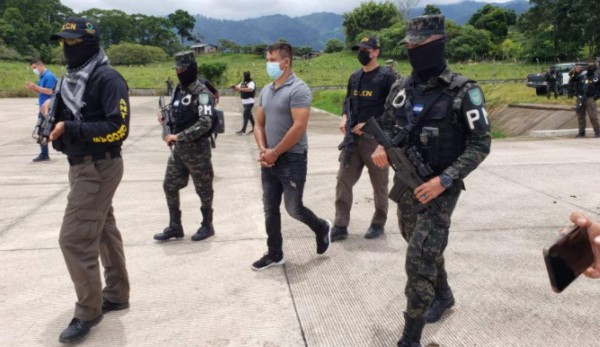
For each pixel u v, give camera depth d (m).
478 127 2.49
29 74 44.16
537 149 9.37
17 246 4.60
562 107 14.41
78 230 2.86
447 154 2.58
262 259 3.99
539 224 4.91
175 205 4.62
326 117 17.55
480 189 6.24
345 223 4.61
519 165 7.61
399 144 2.65
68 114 2.94
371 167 4.42
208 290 3.63
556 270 1.22
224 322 3.17
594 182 6.45
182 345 2.92
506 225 4.90
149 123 15.45
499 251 4.25
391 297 3.45
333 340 2.93
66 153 2.91
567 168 7.32
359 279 3.76
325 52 96.31
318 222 4.00
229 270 3.98
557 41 58.12
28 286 3.75
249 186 6.81
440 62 2.57
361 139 4.37
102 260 3.28
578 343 2.82
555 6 56.94
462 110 2.51
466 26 68.50
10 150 10.23
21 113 19.12
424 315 2.65
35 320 3.25
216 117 4.43
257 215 5.46
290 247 4.45
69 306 3.44
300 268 3.99
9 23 83.75
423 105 2.60
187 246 4.54
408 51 2.57
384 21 92.06
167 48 115.62
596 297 3.36
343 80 43.91
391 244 4.48
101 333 3.07
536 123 14.62
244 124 12.46
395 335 2.96
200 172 4.47
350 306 3.34
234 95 34.66
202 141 4.41
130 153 9.77
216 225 5.13
